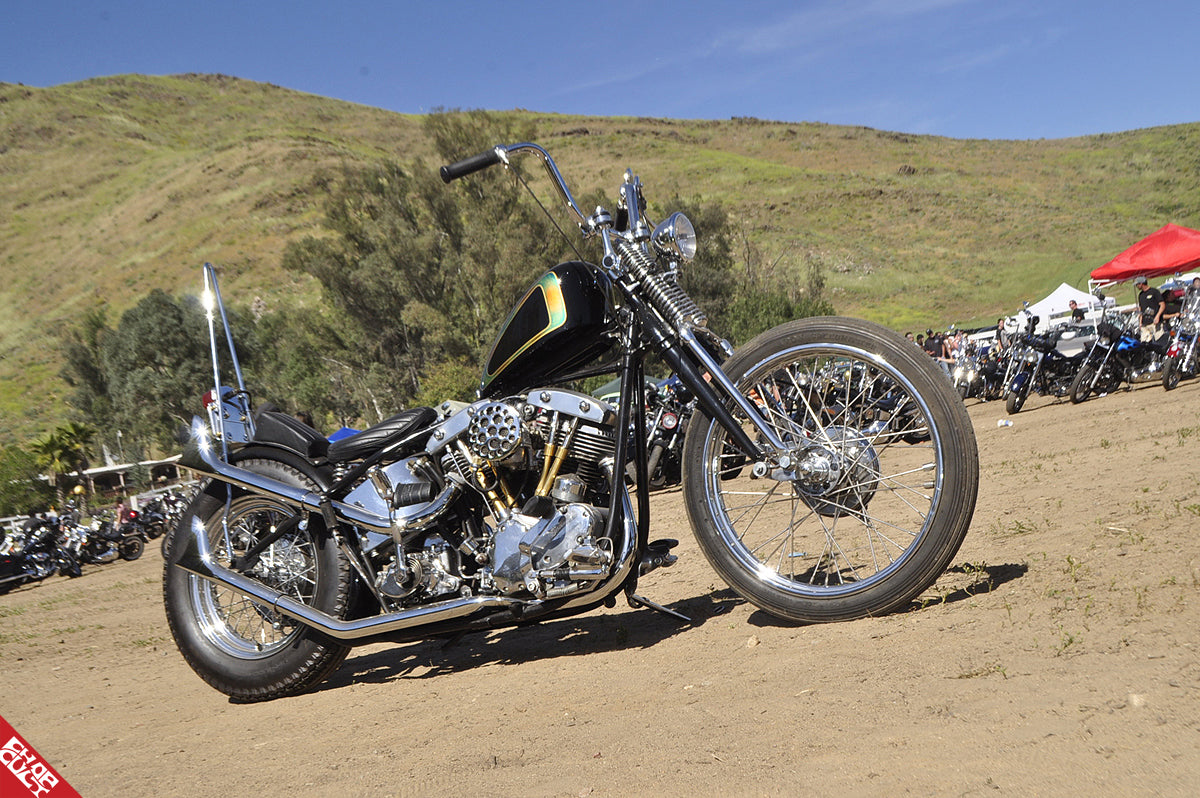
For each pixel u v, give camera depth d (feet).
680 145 443.73
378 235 151.12
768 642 9.17
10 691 14.51
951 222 302.04
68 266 408.67
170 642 18.35
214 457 10.95
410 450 10.51
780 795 5.42
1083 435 25.61
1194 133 395.34
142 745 9.13
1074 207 317.83
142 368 200.85
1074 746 5.35
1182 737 5.21
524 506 9.77
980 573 10.11
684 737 6.66
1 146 569.23
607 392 24.26
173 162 498.69
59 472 144.15
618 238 10.37
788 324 10.00
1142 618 7.40
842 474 9.48
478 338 137.90
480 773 6.68
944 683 6.81
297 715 9.57
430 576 10.07
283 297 303.27
